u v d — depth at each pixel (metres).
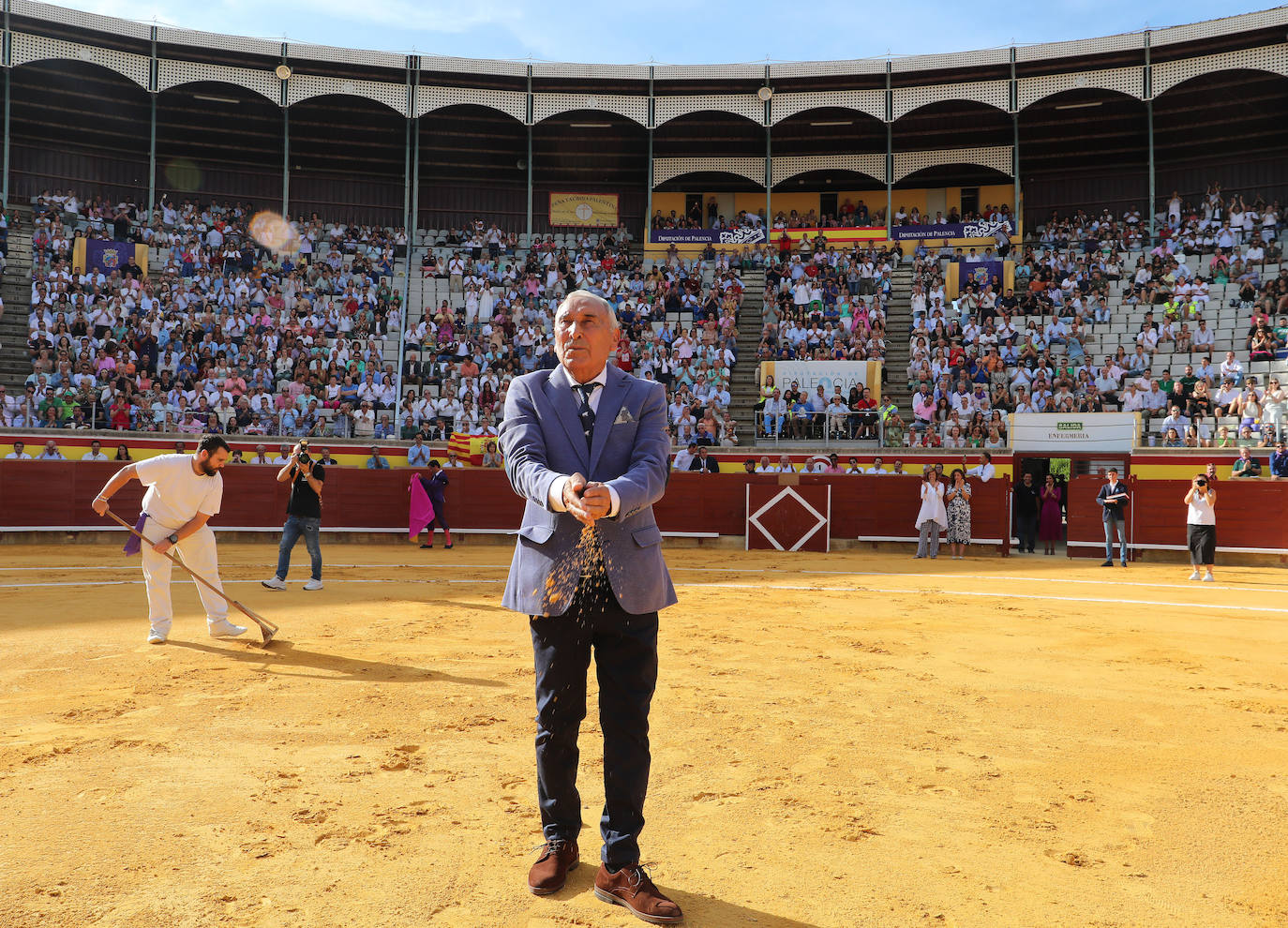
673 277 26.28
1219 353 21.19
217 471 6.50
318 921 2.34
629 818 2.55
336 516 18.22
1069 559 16.75
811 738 4.14
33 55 23.94
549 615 2.53
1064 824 3.12
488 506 18.66
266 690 4.98
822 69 26.45
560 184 30.98
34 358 20.83
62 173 27.56
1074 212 29.19
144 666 5.62
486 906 2.45
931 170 30.05
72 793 3.32
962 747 4.03
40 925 2.30
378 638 6.68
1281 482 16.09
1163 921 2.42
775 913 2.43
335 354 22.33
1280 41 23.25
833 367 21.52
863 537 18.06
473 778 3.54
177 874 2.63
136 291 22.75
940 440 19.67
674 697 4.91
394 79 26.67
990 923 2.39
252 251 25.92
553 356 23.45
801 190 30.91
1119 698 5.02
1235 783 3.58
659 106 27.11
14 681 5.16
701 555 16.64
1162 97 26.27
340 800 3.28
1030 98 25.58
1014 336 22.52
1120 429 18.31
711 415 20.98
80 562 12.74
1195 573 12.70
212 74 25.59
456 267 26.47
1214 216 25.59
